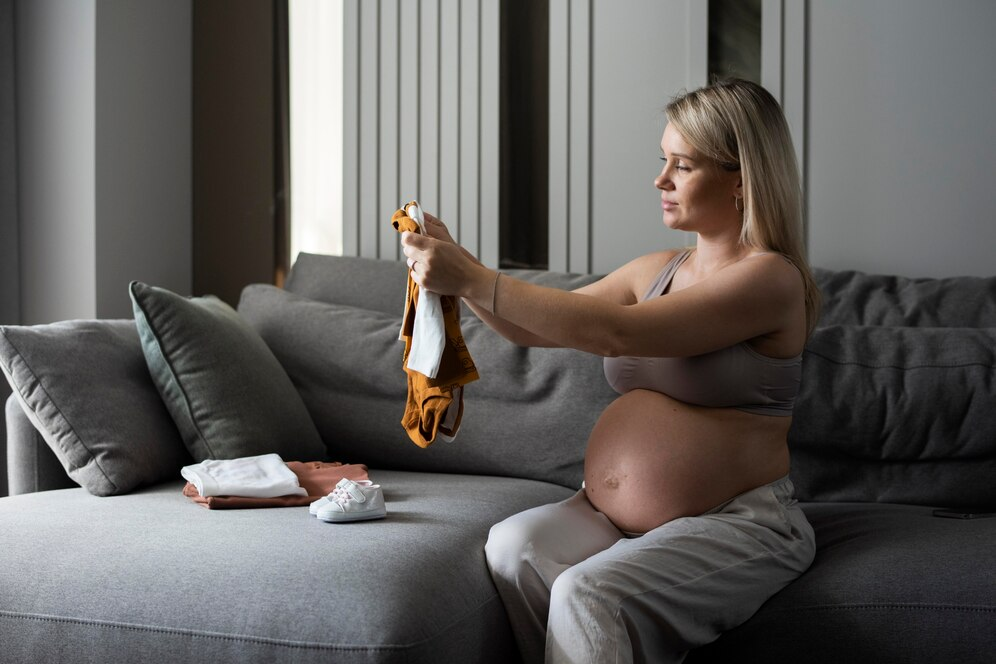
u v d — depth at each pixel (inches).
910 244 97.3
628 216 106.0
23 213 117.1
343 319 95.2
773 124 65.9
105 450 73.9
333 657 50.0
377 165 115.6
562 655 53.4
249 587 53.4
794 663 58.3
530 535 60.2
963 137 95.4
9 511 67.0
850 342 81.8
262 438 81.1
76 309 113.5
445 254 62.9
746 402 64.8
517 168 110.6
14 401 79.8
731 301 61.6
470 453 87.9
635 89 105.3
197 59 125.6
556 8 107.7
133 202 117.2
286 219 122.6
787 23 100.0
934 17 95.9
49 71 114.7
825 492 80.8
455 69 111.9
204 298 92.2
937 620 55.4
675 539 58.6
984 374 76.8
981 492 76.7
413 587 53.2
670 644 56.3
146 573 55.6
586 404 85.4
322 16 120.1
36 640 55.1
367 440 90.9
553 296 61.2
